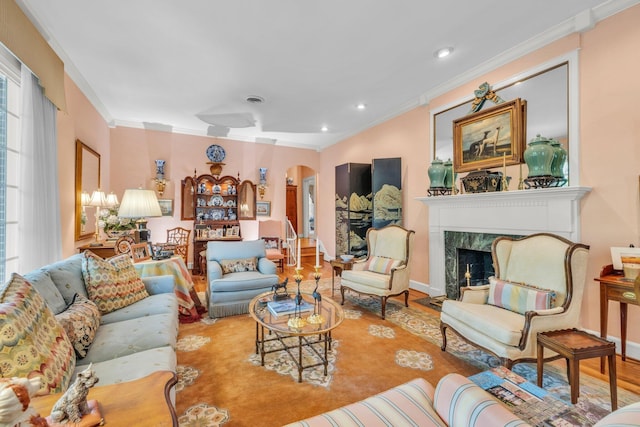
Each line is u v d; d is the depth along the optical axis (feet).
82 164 11.59
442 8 7.79
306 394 6.14
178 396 6.06
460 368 7.17
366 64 10.66
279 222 20.75
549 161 8.42
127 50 9.59
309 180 29.58
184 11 7.78
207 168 19.53
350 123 17.54
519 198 9.30
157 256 11.51
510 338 6.17
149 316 7.01
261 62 10.43
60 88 8.87
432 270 12.69
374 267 11.93
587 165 8.18
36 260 7.43
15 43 6.59
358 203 16.96
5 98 7.33
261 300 8.47
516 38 9.20
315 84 12.24
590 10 7.88
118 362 5.05
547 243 7.34
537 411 3.73
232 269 11.93
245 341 8.65
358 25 8.45
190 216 18.85
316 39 9.11
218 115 16.07
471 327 7.14
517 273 7.79
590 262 8.09
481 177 10.22
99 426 2.90
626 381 6.45
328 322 7.01
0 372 3.18
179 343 8.49
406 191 14.83
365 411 3.76
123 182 17.08
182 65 10.59
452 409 3.61
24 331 3.67
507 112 9.96
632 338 7.41
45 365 3.76
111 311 7.18
